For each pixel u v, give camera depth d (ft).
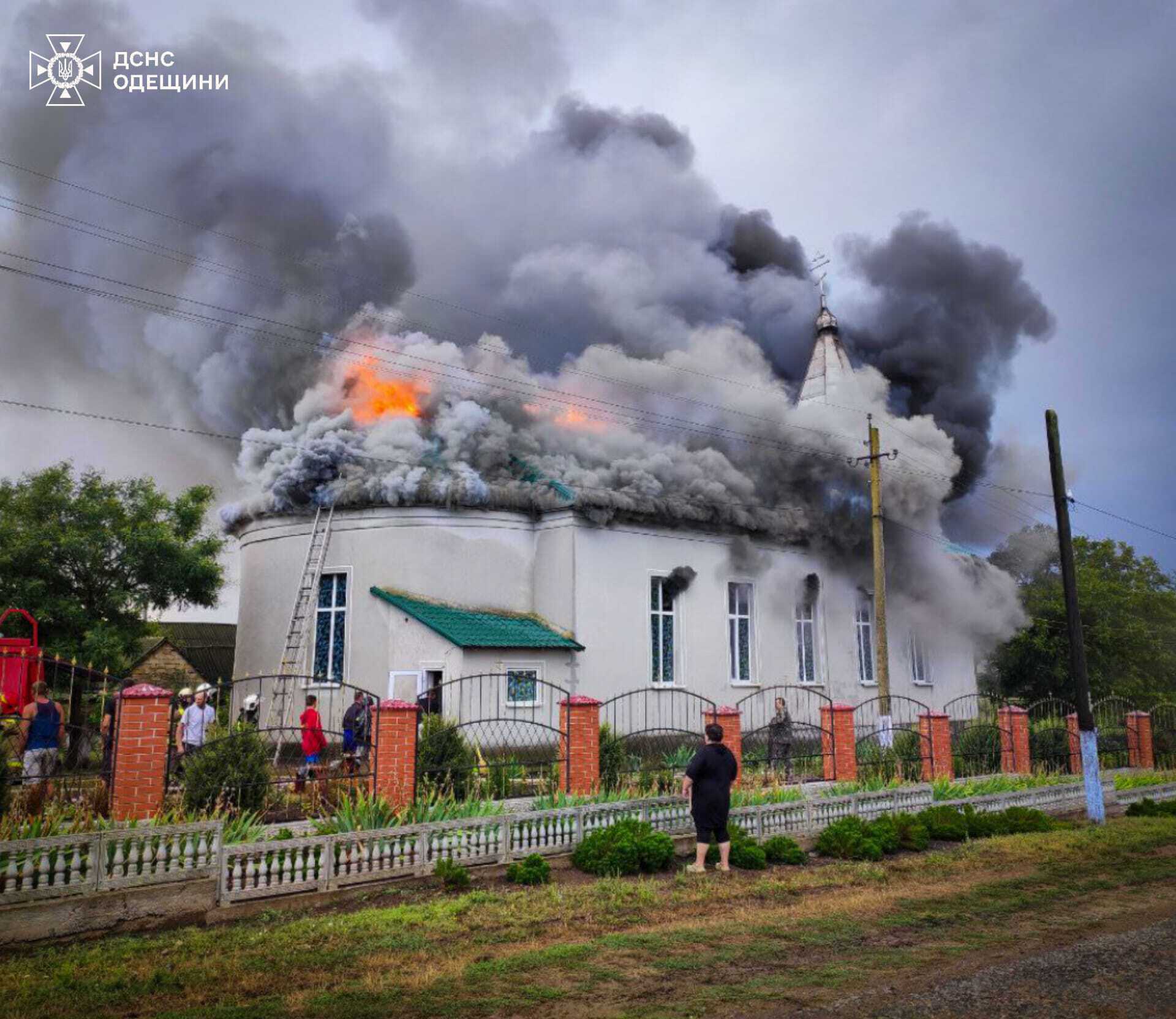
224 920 26.89
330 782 42.11
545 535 72.13
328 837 29.55
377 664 65.62
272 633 70.85
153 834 26.18
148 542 69.82
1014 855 39.50
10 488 68.95
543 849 35.55
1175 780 69.31
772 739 61.77
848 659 90.74
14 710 43.98
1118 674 115.34
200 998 19.81
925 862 38.01
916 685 99.09
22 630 64.95
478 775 44.96
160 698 33.04
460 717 55.01
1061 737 73.10
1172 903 30.32
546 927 26.37
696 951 24.03
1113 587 117.60
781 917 27.96
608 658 69.67
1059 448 55.31
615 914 28.04
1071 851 40.65
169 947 23.61
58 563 67.97
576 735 43.91
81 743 37.91
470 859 33.35
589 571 70.18
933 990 20.59
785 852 37.73
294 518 72.02
